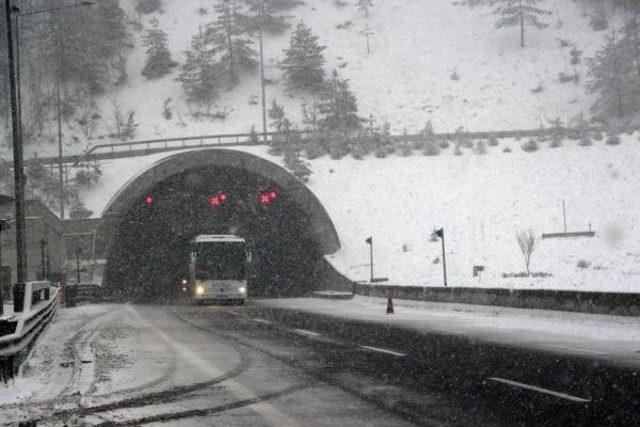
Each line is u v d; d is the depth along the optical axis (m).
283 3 182.25
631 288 39.03
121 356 20.94
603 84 114.44
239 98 137.12
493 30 156.75
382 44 156.38
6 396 14.14
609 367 16.78
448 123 117.38
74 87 139.25
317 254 77.69
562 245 64.62
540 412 11.80
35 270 72.12
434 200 80.88
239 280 56.44
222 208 90.38
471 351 20.58
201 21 172.38
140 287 92.75
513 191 81.25
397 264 67.56
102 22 157.38
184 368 18.12
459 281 54.84
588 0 162.62
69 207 81.44
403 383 15.12
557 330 27.38
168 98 134.75
